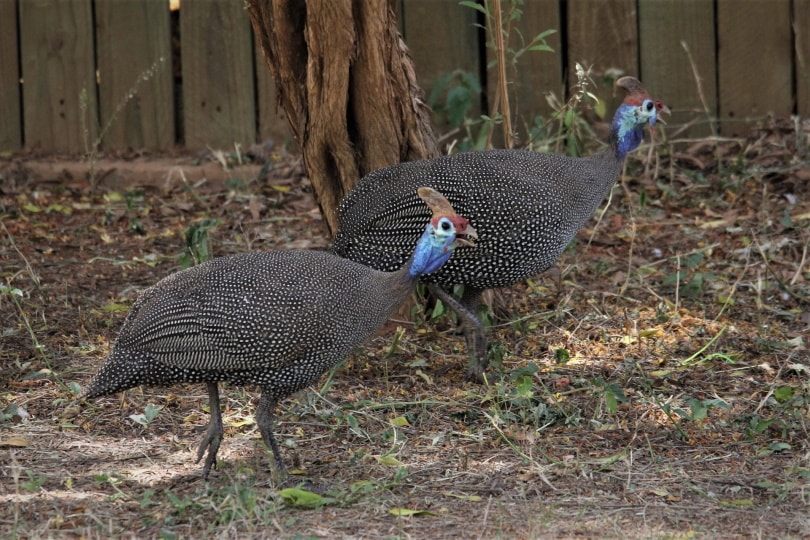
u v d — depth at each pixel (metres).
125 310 11.85
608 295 12.22
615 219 14.17
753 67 15.30
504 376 10.34
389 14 10.55
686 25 15.23
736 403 9.78
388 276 8.50
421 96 11.27
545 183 10.02
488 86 15.38
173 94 15.80
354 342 8.37
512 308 11.82
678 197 14.68
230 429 9.37
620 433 9.26
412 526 7.52
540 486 8.24
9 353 10.79
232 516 7.48
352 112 10.89
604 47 15.30
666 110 10.66
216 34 15.62
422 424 9.45
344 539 7.31
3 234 13.88
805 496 8.03
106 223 14.34
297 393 9.90
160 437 9.16
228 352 8.03
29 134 15.88
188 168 15.52
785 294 12.08
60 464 8.57
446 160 10.12
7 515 7.61
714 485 8.28
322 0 10.13
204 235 11.73
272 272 8.19
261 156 15.65
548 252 10.16
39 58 15.73
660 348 11.00
